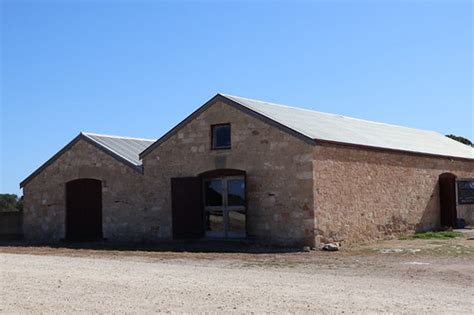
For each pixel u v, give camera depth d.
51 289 10.53
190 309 8.51
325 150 19.78
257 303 8.84
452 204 27.02
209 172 21.53
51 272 12.96
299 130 19.72
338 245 19.67
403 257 16.22
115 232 23.98
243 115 20.83
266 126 20.27
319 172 19.45
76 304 9.11
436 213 26.42
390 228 22.84
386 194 22.81
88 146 24.95
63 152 25.58
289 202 19.64
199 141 21.86
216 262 15.68
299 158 19.47
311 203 19.14
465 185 27.31
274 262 15.55
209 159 21.56
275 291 9.97
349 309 8.32
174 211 22.08
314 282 11.21
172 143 22.56
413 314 7.98
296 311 8.22
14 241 26.00
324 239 19.42
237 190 21.00
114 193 24.11
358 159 21.38
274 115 21.23
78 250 20.47
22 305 9.12
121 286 10.73
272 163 20.06
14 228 27.69
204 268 13.99
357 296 9.42
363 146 21.42
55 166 25.80
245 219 20.52
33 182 26.36
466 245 19.19
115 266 14.38
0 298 9.73
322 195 19.50
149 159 23.19
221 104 21.38
